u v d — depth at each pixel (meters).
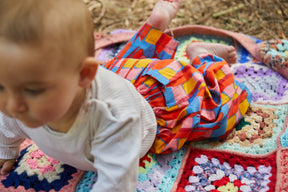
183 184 0.96
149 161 0.97
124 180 0.73
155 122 0.92
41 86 0.58
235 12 1.71
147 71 1.02
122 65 1.07
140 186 0.91
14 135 0.89
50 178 0.94
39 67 0.56
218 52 1.25
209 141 1.08
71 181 0.94
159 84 1.01
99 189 0.75
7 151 0.95
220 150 1.04
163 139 0.97
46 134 0.76
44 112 0.61
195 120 0.98
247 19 1.67
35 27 0.55
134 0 1.78
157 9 1.25
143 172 0.94
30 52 0.55
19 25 0.55
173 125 0.99
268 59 1.32
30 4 0.56
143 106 0.85
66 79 0.60
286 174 0.94
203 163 1.01
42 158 0.98
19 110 0.60
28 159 0.98
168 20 1.27
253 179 0.97
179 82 1.03
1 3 0.56
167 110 0.99
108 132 0.72
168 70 1.03
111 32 1.54
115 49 1.49
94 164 0.76
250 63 1.36
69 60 0.60
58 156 0.85
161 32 1.23
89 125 0.73
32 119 0.63
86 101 0.70
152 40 1.23
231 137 1.08
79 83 0.65
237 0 1.75
